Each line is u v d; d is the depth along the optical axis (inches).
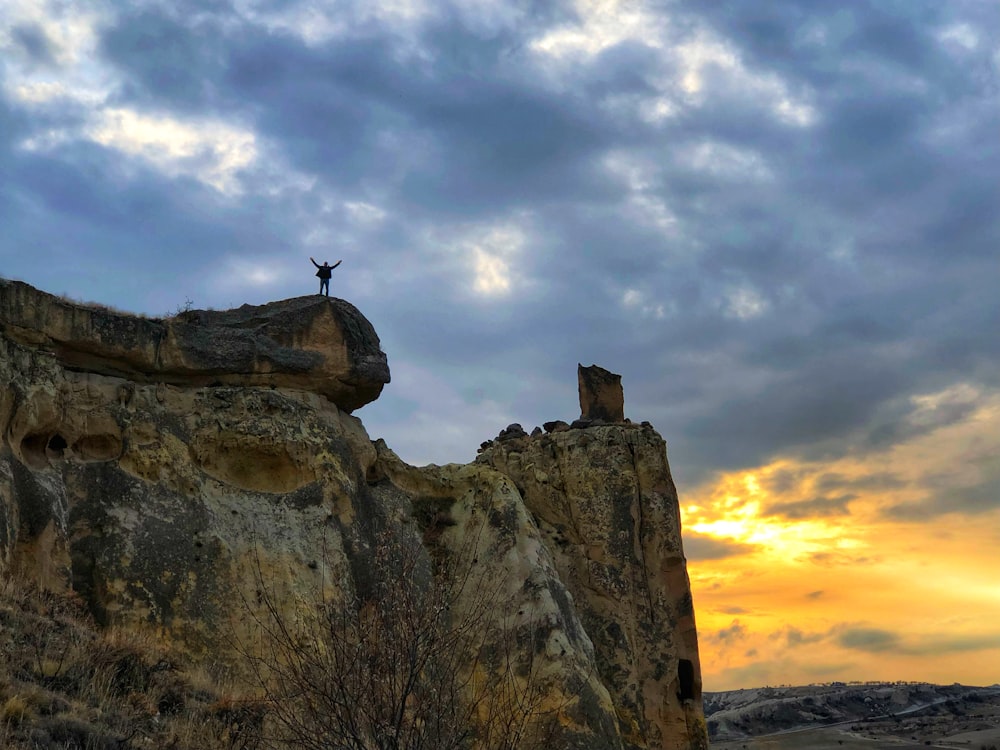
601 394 1798.7
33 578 1034.7
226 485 1246.9
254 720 869.8
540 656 1293.1
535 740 990.4
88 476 1159.0
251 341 1338.6
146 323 1272.1
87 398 1204.5
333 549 1245.7
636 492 1665.8
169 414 1251.2
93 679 863.1
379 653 734.5
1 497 1034.1
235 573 1169.4
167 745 806.5
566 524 1663.4
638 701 1542.8
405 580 866.1
